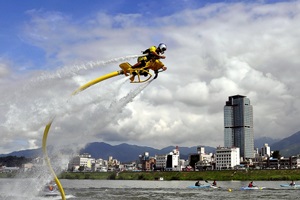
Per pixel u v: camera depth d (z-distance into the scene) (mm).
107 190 93188
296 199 67812
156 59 14555
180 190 96250
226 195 77500
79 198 65750
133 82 14703
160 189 101375
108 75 14469
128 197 71062
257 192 88125
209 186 112125
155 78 14969
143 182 185125
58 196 61562
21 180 37219
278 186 122188
